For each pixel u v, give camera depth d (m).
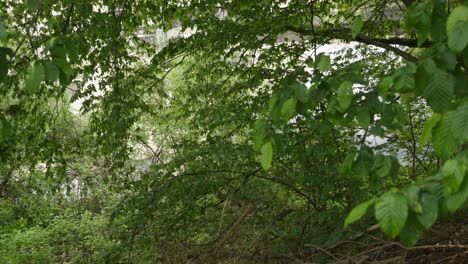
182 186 6.17
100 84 7.34
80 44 6.34
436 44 2.42
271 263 5.73
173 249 6.06
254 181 6.30
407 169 6.45
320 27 7.63
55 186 7.86
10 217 11.40
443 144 1.94
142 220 6.15
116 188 7.35
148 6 7.36
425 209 1.93
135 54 7.82
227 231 6.07
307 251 5.68
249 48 7.30
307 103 3.13
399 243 4.72
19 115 6.65
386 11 8.21
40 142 7.25
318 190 5.89
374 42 6.72
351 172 3.06
